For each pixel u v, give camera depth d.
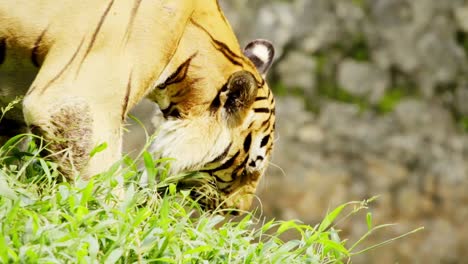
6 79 9.48
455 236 27.11
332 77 28.56
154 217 8.10
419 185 27.66
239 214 11.12
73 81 8.86
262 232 8.78
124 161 9.11
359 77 28.59
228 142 10.39
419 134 28.34
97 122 8.88
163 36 9.23
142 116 15.99
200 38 9.92
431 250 26.77
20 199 7.44
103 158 8.91
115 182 8.30
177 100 10.00
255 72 10.62
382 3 28.91
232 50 10.28
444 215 27.42
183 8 9.49
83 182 8.39
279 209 26.31
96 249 7.10
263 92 10.74
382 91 28.67
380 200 27.14
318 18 28.39
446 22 29.08
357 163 27.61
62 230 7.38
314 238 8.50
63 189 7.92
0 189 7.46
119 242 7.38
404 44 28.83
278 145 27.19
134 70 9.07
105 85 8.90
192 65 9.88
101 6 8.99
